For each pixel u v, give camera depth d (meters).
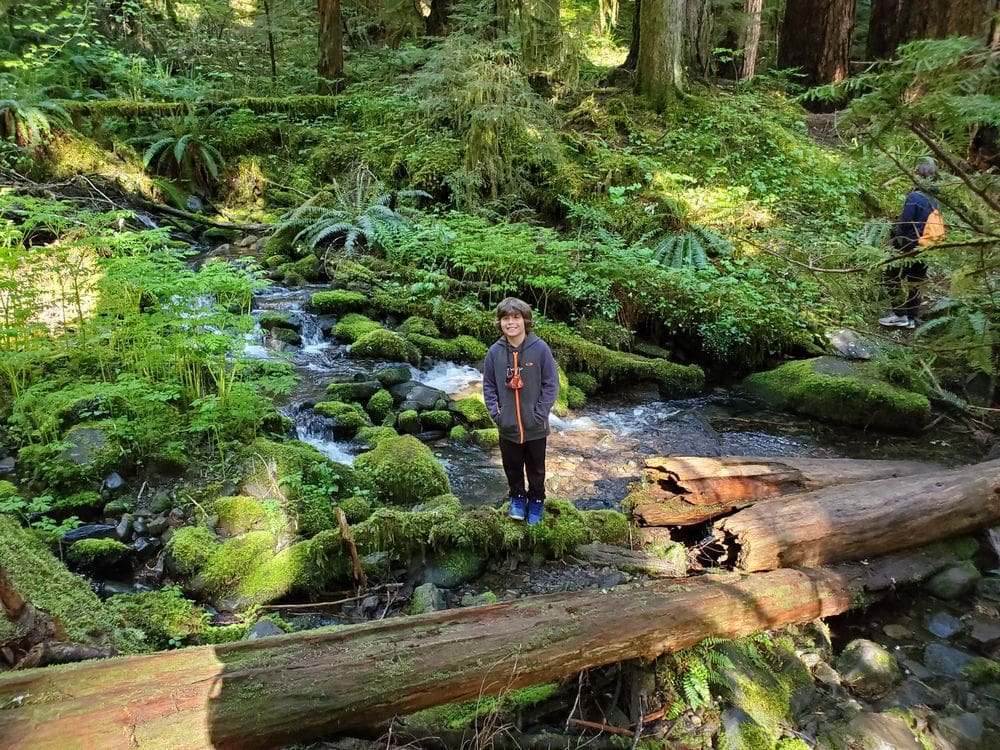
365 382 5.80
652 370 7.03
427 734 2.54
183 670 2.19
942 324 4.68
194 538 3.61
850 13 13.27
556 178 9.27
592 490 4.87
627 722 2.77
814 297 7.50
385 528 3.70
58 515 3.80
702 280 7.73
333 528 3.86
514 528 3.84
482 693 2.51
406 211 8.91
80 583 3.11
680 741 2.71
